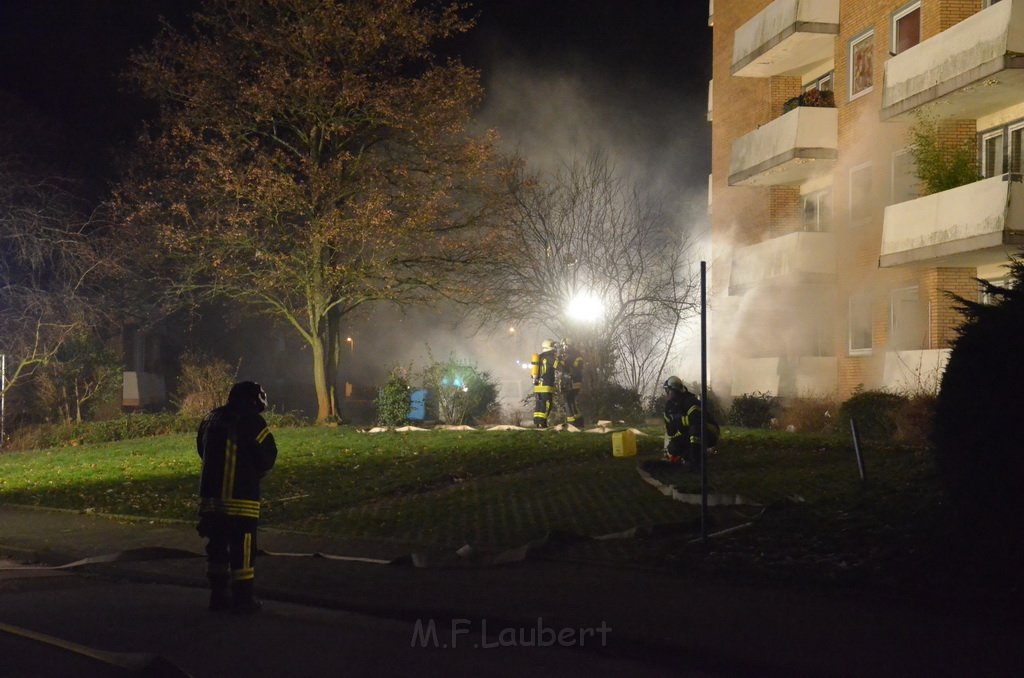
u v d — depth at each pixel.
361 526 12.49
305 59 25.62
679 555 10.05
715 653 6.94
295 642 7.69
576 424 22.53
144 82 26.12
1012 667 6.54
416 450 18.80
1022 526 8.40
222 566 8.74
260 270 26.38
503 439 19.94
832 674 6.46
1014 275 9.02
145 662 6.89
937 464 9.12
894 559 9.12
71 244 27.02
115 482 16.83
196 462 18.88
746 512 11.70
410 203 25.67
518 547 10.73
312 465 17.41
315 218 25.62
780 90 30.25
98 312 27.83
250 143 25.88
